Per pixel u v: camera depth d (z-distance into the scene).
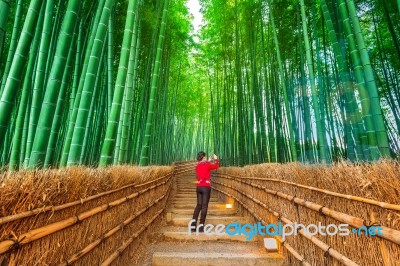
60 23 3.39
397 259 1.16
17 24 3.18
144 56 6.71
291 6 6.04
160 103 7.83
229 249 3.14
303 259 2.19
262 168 3.44
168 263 2.75
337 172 1.59
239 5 7.19
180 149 16.03
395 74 5.17
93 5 4.01
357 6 5.11
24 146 3.33
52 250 1.24
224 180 6.42
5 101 1.71
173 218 4.37
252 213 3.83
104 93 4.62
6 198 0.94
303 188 2.17
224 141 8.95
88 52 3.11
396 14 4.64
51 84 1.88
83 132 2.25
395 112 4.81
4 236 0.95
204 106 15.69
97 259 1.81
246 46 7.25
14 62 1.79
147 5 6.10
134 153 5.67
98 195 1.77
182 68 11.16
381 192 1.21
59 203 1.29
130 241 2.54
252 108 6.20
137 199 2.97
